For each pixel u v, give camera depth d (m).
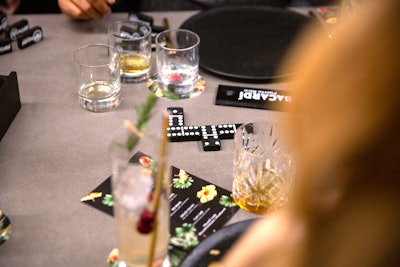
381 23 0.39
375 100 0.40
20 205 1.06
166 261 0.95
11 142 1.21
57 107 1.32
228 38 1.53
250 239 0.70
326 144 0.42
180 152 1.19
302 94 0.42
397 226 0.44
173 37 1.47
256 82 1.40
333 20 1.60
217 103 1.34
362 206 0.44
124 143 1.05
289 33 1.54
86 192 1.09
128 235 0.89
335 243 0.46
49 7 2.08
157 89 1.38
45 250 0.97
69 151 1.19
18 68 1.44
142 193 0.86
